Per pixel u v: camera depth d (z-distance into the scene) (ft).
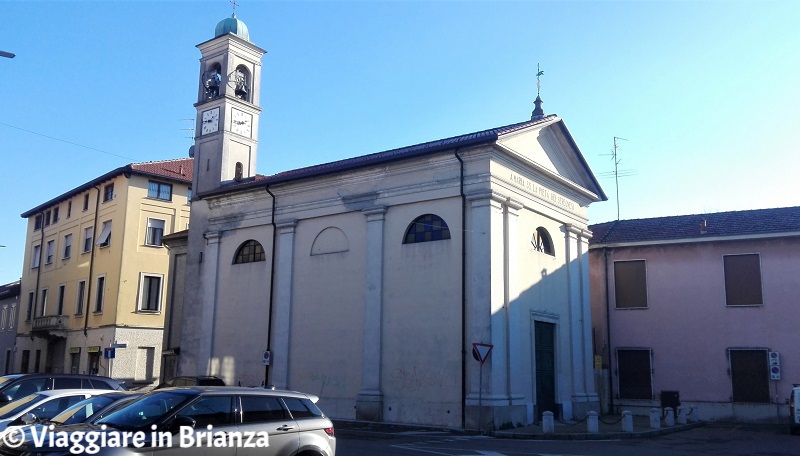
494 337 67.00
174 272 109.09
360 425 70.03
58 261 151.84
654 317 94.79
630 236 98.63
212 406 28.99
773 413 86.12
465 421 66.03
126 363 126.31
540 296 77.30
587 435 62.59
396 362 71.92
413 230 74.49
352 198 78.84
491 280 67.67
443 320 69.62
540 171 78.48
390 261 74.69
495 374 66.39
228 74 101.45
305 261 82.12
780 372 86.69
